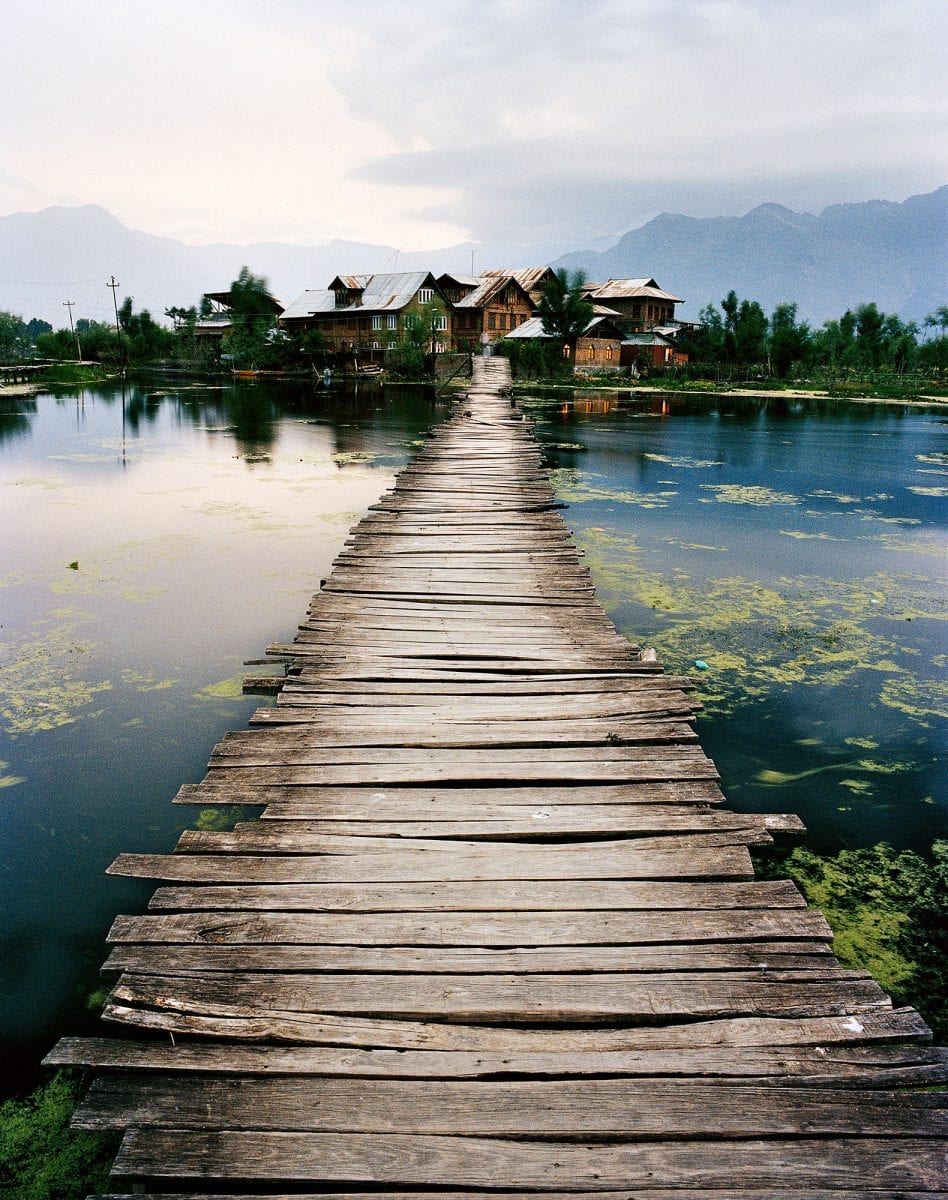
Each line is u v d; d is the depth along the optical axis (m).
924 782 6.45
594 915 4.08
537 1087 3.17
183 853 4.53
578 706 6.26
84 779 6.26
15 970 4.52
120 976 3.66
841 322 63.00
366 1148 2.96
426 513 12.35
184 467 20.92
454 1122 3.04
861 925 4.88
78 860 5.41
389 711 6.14
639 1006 3.54
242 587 10.61
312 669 6.82
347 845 4.57
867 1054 3.35
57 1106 3.69
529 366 52.44
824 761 6.74
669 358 62.41
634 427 30.42
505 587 8.84
